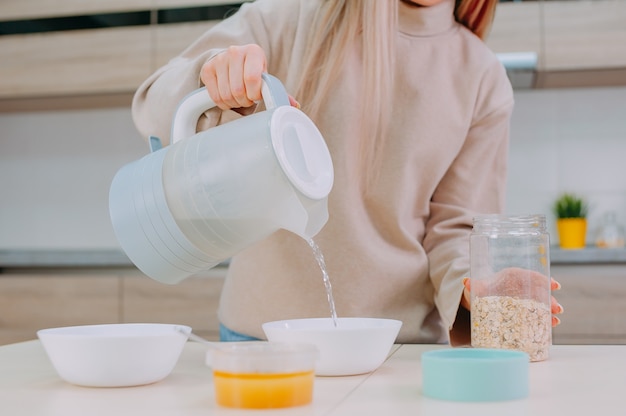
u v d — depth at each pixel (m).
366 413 0.57
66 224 3.22
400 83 1.18
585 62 2.59
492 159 1.27
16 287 2.71
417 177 1.20
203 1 2.84
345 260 1.15
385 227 1.19
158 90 1.01
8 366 0.86
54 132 3.25
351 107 1.14
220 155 0.73
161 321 2.59
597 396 0.63
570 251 2.42
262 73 0.82
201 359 0.91
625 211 2.85
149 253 0.79
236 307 1.20
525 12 2.62
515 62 2.60
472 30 1.30
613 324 2.30
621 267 2.43
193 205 0.74
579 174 2.88
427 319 1.25
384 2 1.10
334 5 1.13
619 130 2.87
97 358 0.69
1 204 3.27
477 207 1.27
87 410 0.59
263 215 0.74
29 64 2.93
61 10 2.92
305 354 0.61
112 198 0.80
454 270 1.07
